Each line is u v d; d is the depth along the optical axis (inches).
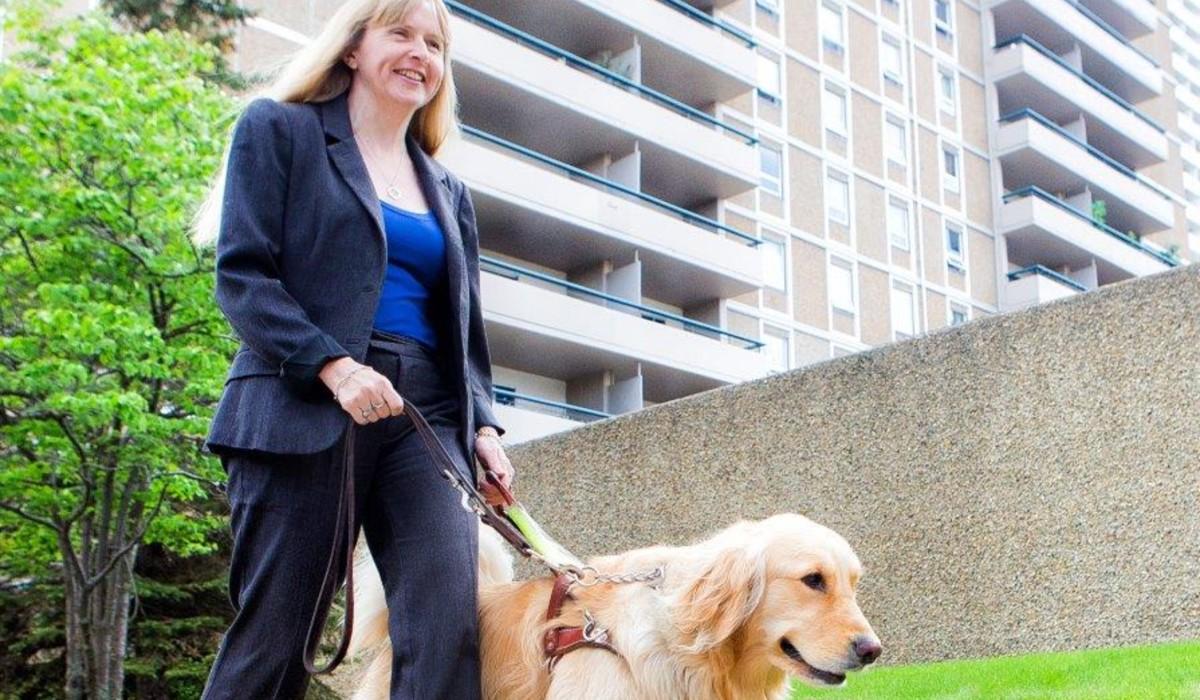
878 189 1344.7
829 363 373.4
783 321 1221.7
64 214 401.4
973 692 236.4
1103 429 314.2
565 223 996.6
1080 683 228.7
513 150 1067.3
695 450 400.2
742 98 1235.2
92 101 400.2
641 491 411.5
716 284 1135.6
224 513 494.3
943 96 1441.9
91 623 428.5
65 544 422.3
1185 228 1867.6
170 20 622.2
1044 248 1467.8
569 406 1001.5
